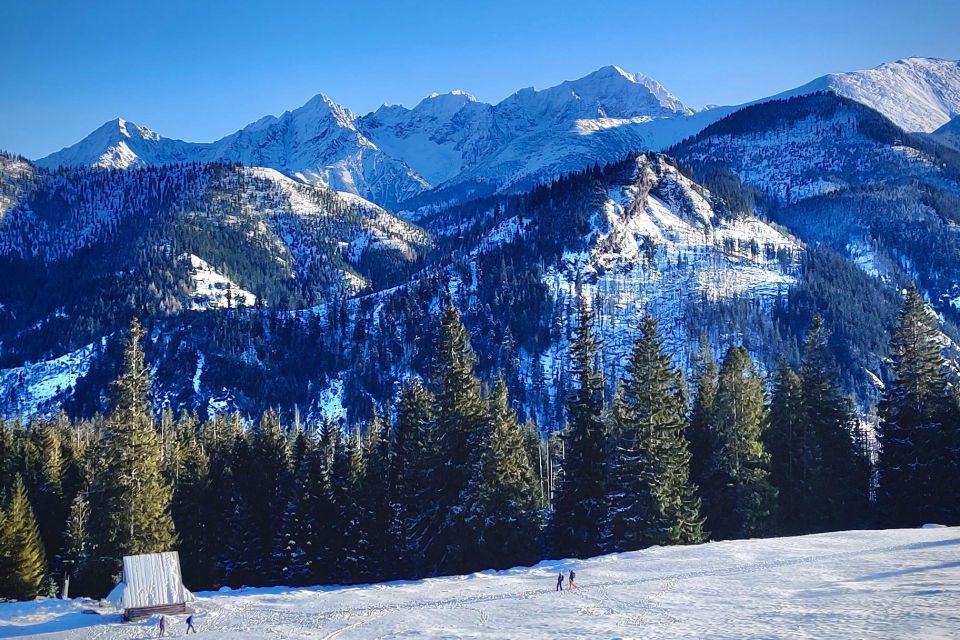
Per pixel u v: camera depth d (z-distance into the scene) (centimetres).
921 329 8200
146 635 5006
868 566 5134
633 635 3881
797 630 3588
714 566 5681
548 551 7725
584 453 7525
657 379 7238
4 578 7338
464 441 7725
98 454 7338
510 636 4169
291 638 4678
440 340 8106
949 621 3459
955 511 7750
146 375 7644
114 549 6944
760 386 8100
